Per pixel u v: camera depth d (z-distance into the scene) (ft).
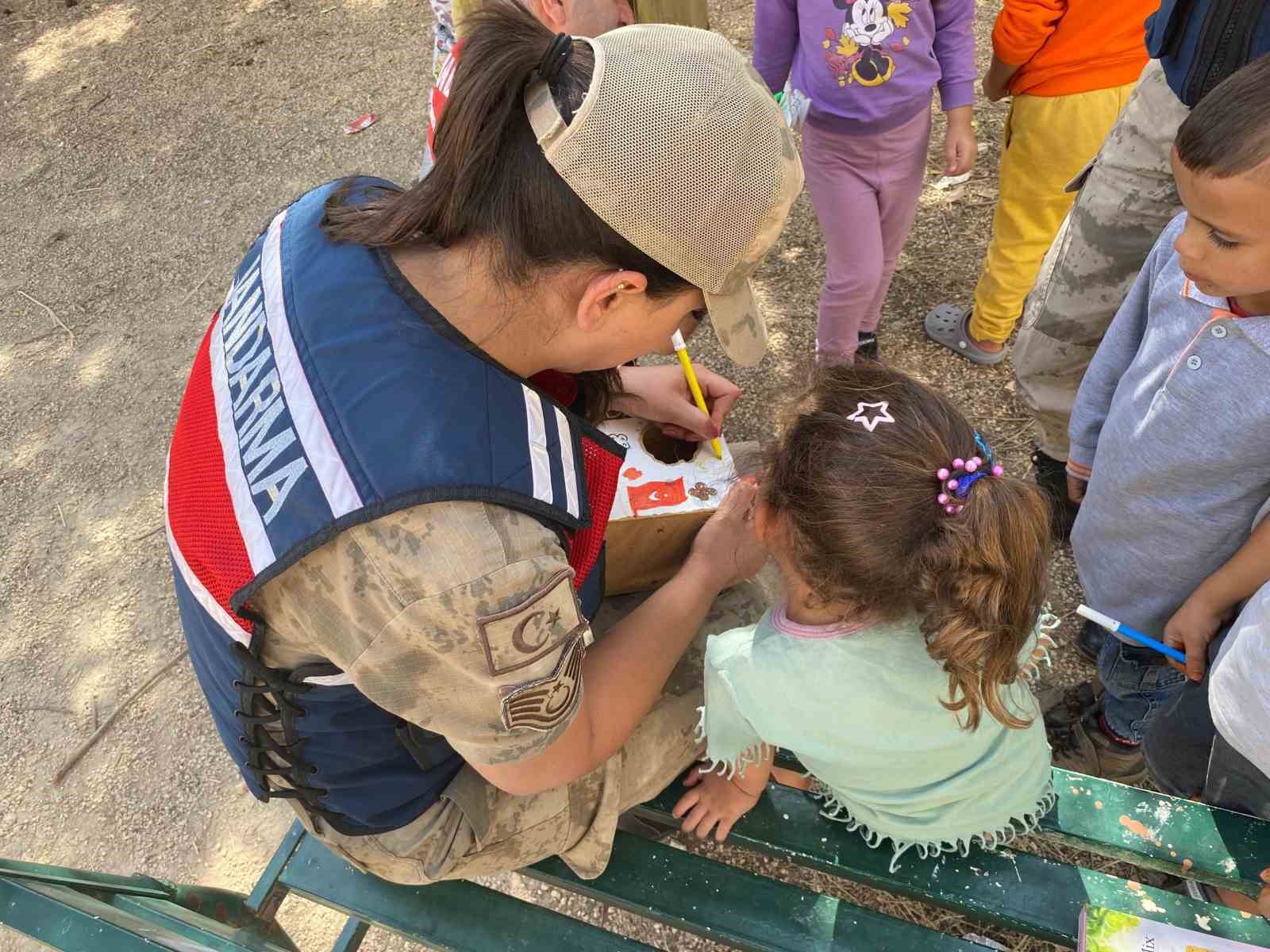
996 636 3.38
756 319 3.25
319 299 3.04
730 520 4.47
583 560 3.52
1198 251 4.02
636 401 5.37
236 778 7.63
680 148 2.74
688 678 4.98
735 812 4.52
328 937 6.77
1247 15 4.99
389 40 15.66
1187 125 3.90
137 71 16.01
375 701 3.01
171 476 3.31
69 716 8.16
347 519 2.69
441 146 2.90
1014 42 7.34
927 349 9.50
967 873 4.33
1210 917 4.12
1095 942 3.87
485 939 4.36
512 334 3.09
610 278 2.89
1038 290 7.11
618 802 4.32
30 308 12.04
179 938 3.50
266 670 3.21
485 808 3.98
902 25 7.18
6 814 7.61
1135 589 5.37
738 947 4.31
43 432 10.52
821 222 8.27
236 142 14.11
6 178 14.23
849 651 3.65
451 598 2.72
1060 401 7.24
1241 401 4.41
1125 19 7.14
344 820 3.82
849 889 6.35
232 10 17.16
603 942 4.29
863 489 3.45
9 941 6.84
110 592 8.98
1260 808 4.51
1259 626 3.92
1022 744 4.09
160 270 12.25
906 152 7.78
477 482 2.77
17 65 16.67
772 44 7.91
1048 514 3.56
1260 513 4.64
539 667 2.95
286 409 2.91
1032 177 7.98
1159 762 5.29
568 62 2.81
